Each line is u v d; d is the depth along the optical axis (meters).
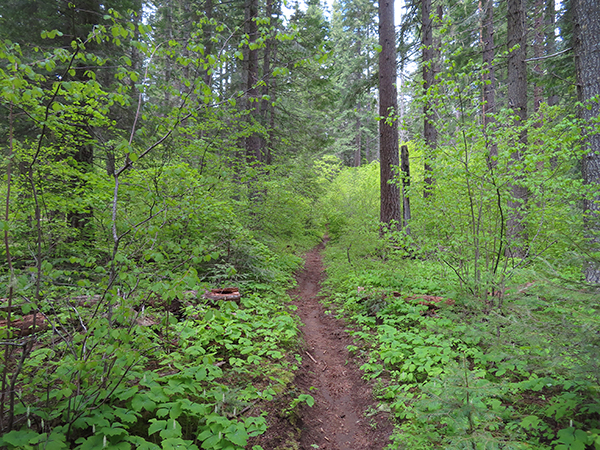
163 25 11.13
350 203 17.30
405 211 9.02
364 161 33.50
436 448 2.55
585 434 2.26
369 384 3.94
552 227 4.40
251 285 6.36
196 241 5.38
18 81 1.92
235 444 2.54
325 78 13.73
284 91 13.72
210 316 2.21
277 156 12.23
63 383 2.36
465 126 4.42
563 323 2.50
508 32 8.48
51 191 5.31
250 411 3.06
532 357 2.61
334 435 3.25
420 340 4.25
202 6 13.00
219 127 6.71
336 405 3.75
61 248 4.59
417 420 2.97
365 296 6.24
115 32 2.44
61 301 2.79
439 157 4.75
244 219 8.62
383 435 3.11
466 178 4.50
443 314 3.26
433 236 5.35
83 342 2.46
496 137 4.32
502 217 4.20
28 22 6.80
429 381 3.50
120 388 2.54
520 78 8.30
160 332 3.82
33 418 2.33
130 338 2.19
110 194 4.96
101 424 2.20
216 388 3.18
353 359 4.63
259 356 4.09
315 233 17.44
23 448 1.91
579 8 5.44
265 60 13.48
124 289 2.50
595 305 2.38
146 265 2.72
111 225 2.50
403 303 5.52
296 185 12.00
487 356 3.42
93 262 2.59
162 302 4.44
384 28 9.34
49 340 3.08
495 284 3.87
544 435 2.46
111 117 6.68
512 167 4.21
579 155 4.11
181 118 2.92
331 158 21.47
